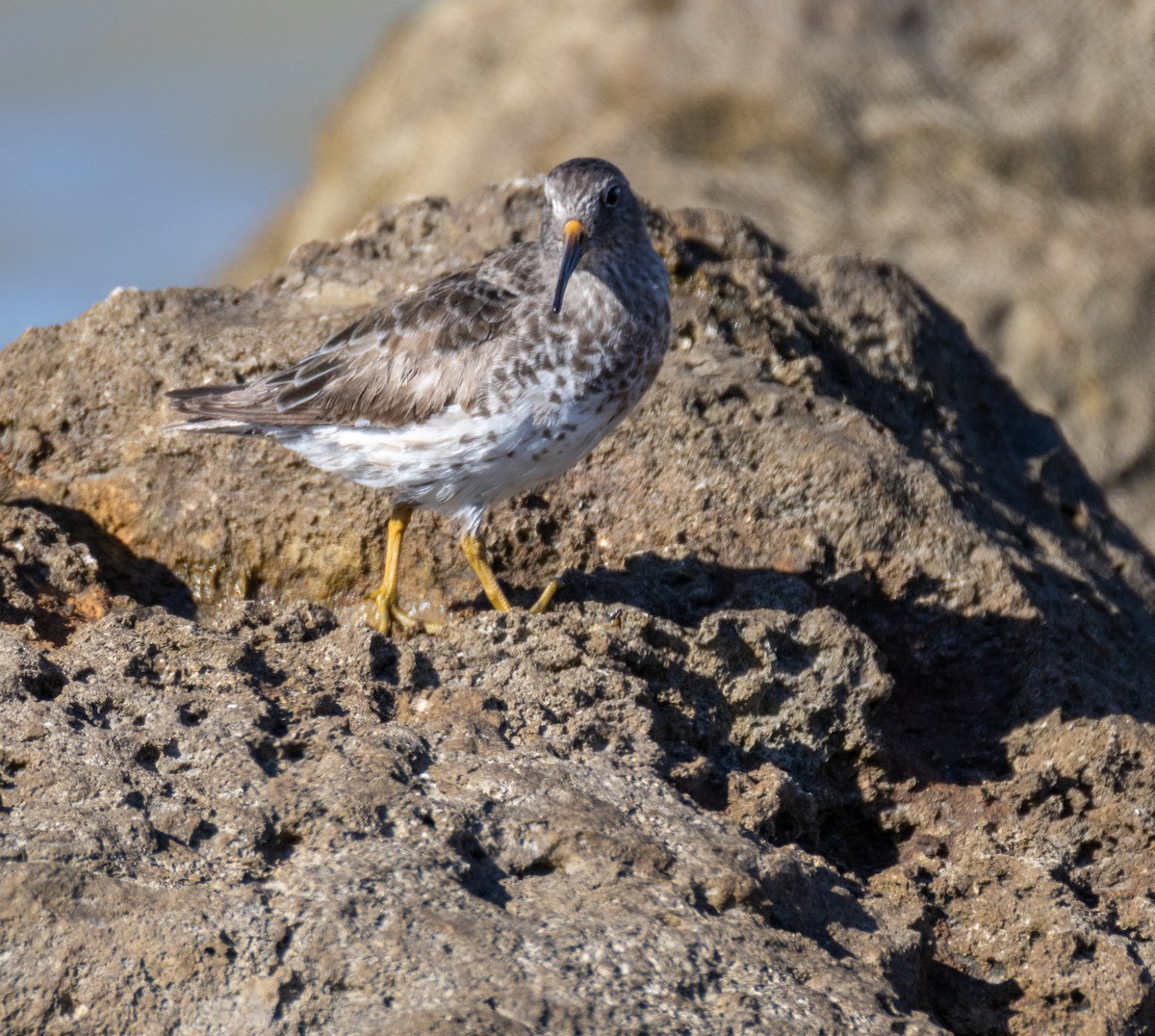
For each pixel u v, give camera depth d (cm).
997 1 2955
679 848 922
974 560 1250
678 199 2692
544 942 840
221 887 858
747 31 2895
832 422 1329
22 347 1370
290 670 1065
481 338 1150
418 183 3036
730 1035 799
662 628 1140
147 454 1312
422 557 1277
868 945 925
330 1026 790
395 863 875
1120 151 2803
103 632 1064
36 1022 806
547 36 3059
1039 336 2502
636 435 1302
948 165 2795
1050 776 1133
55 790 906
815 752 1122
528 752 991
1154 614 1455
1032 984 995
